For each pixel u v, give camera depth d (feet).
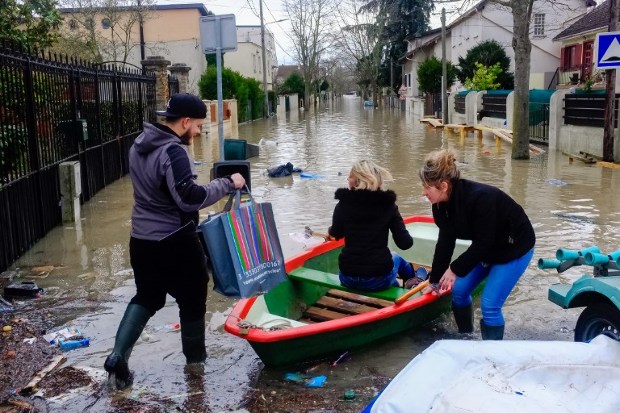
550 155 57.06
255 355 16.06
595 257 14.38
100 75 40.37
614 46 42.01
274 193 38.63
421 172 15.10
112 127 44.04
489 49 112.78
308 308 18.99
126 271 23.13
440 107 121.60
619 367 9.78
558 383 9.25
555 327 17.62
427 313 17.40
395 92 212.64
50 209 29.68
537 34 121.49
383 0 199.31
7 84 24.48
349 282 16.87
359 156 58.34
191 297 14.82
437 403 8.67
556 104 60.54
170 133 13.87
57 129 31.35
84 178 36.35
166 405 13.47
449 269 15.25
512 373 9.37
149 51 121.19
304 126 109.40
